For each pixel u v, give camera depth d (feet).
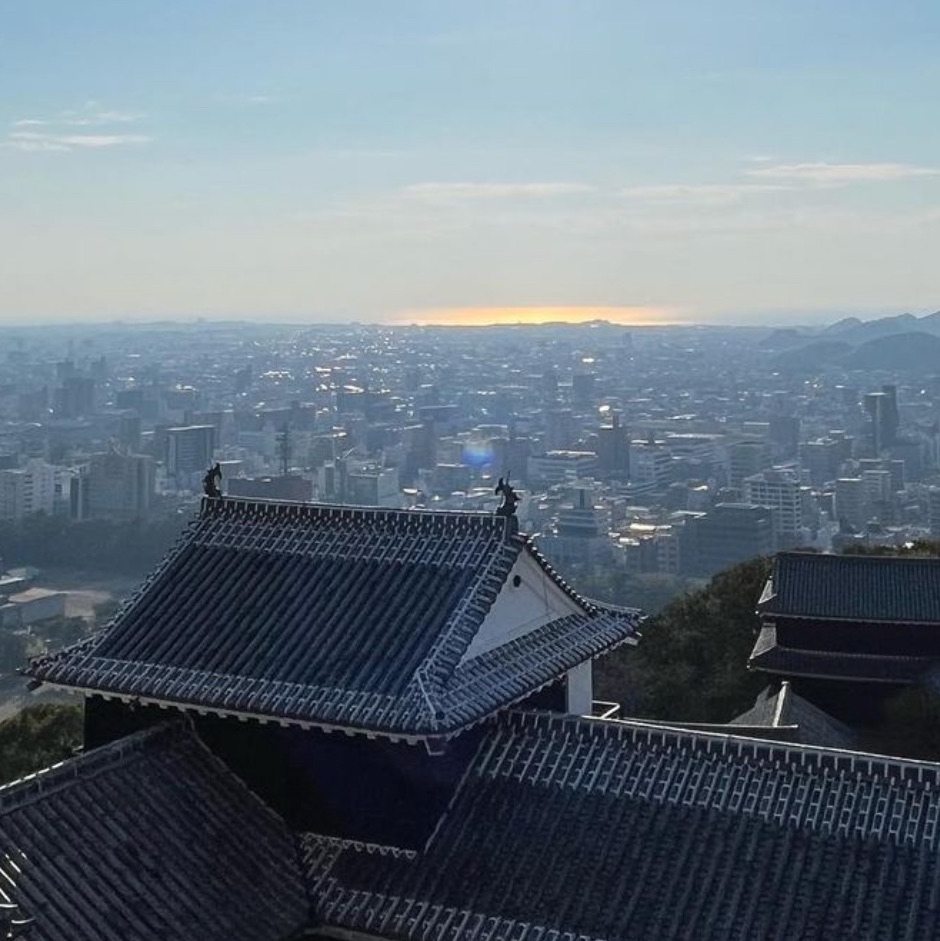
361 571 76.54
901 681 166.20
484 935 61.00
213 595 77.82
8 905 49.16
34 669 74.95
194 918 60.34
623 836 64.64
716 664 207.31
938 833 60.64
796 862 60.90
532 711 72.69
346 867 67.36
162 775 68.90
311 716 65.62
